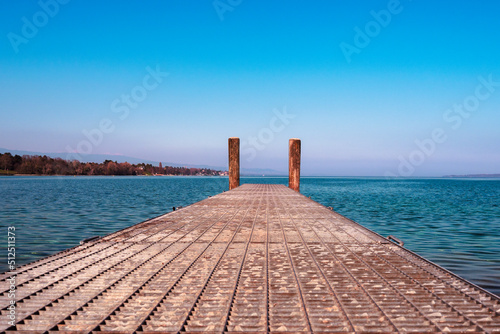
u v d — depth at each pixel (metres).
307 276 5.16
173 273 5.28
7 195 37.56
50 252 11.48
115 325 3.53
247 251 6.68
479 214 23.02
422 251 11.84
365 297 4.34
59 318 3.69
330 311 3.92
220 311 3.90
